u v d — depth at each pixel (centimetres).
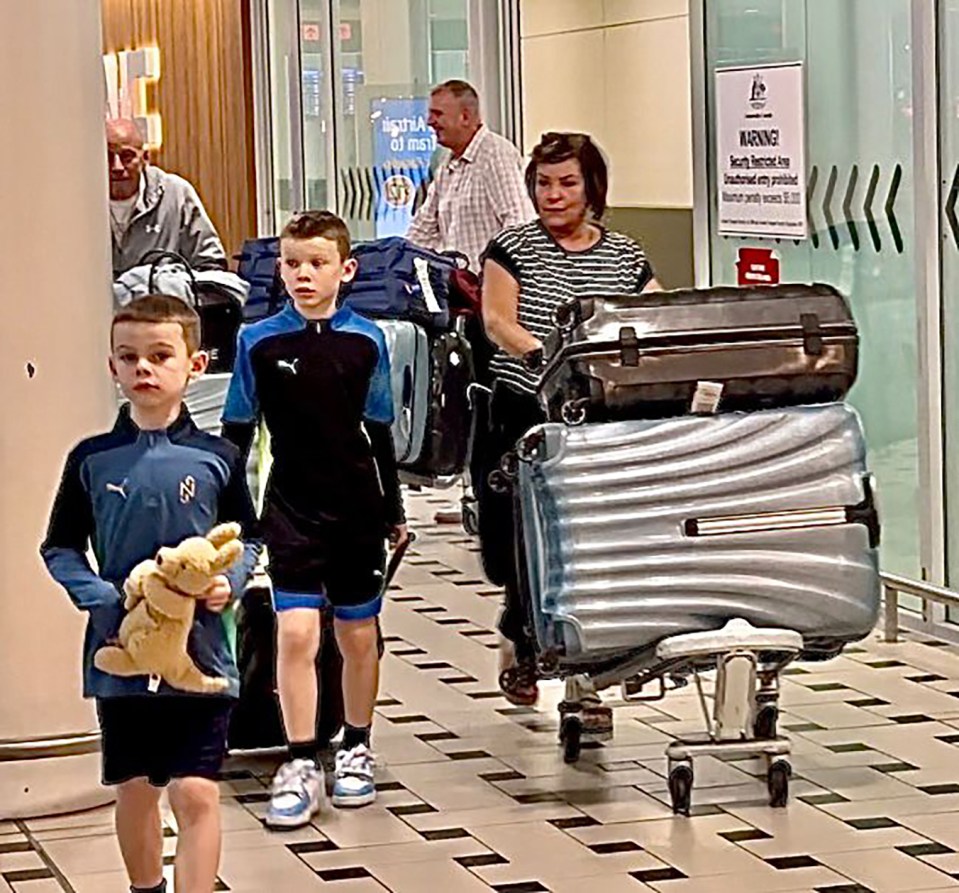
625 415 483
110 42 1426
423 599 770
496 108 978
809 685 620
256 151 1397
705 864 446
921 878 434
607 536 474
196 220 764
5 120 484
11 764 496
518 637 571
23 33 484
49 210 489
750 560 476
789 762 493
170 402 392
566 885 435
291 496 493
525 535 490
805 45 757
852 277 741
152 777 388
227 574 386
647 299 493
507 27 976
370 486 497
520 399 553
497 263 548
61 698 499
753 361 484
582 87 1148
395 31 1143
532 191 552
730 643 471
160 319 388
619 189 1110
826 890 428
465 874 445
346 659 502
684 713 584
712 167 835
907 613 709
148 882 403
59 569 389
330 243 489
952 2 664
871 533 482
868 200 723
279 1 1352
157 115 1396
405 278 755
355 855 461
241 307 670
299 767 490
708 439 480
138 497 387
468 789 512
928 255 680
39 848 474
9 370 488
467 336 764
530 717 586
